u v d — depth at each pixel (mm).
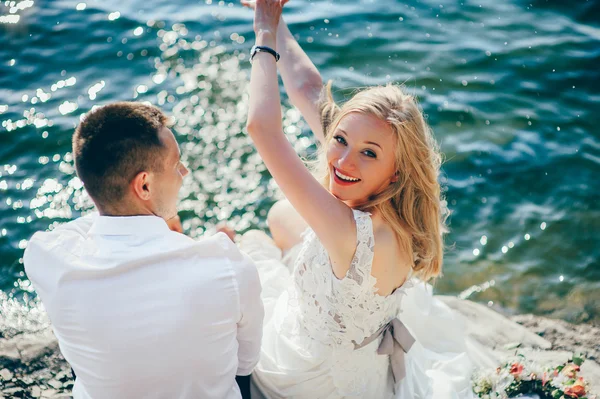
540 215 4816
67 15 7008
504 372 3049
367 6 7230
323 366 2586
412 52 6520
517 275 4332
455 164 5270
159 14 7113
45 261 2062
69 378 3211
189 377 2104
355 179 2363
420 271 2705
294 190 2252
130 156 2016
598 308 3998
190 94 6035
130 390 2070
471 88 6062
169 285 2027
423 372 2881
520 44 6645
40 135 5469
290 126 5652
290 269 3230
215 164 5340
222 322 2105
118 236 2064
